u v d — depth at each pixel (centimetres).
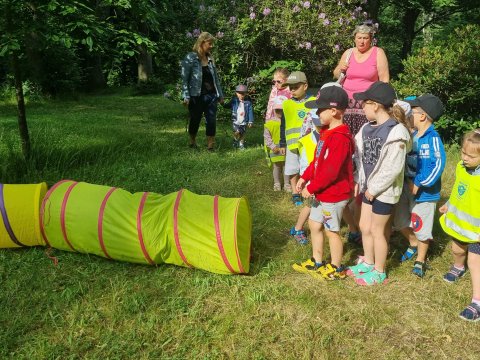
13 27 557
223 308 344
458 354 300
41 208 416
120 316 332
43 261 410
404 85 844
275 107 579
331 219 365
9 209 414
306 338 311
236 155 794
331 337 313
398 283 379
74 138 836
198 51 791
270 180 646
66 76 1812
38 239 422
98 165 657
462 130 799
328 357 295
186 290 365
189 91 799
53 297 354
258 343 308
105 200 406
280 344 307
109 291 366
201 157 763
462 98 775
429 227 383
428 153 372
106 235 396
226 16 1130
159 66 2386
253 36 1079
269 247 443
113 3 622
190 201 402
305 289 367
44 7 535
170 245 390
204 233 379
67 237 409
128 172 650
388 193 350
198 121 822
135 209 399
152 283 376
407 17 2091
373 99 352
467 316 331
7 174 580
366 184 369
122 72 2750
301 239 449
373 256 386
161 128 1077
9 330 315
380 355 298
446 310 342
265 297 353
